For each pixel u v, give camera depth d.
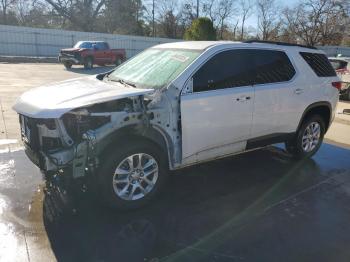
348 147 7.14
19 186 4.55
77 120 3.71
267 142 5.30
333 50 40.19
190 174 5.23
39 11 48.03
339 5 43.25
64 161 3.63
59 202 4.17
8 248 3.29
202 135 4.44
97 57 24.20
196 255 3.34
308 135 6.00
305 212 4.28
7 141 6.35
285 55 5.39
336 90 6.11
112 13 48.81
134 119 3.87
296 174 5.45
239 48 4.80
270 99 5.06
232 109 4.64
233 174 5.32
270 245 3.56
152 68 4.71
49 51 32.69
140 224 3.81
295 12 45.50
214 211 4.18
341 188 5.03
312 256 3.43
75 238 3.50
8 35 30.58
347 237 3.79
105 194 3.83
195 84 4.32
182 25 50.72
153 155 4.08
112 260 3.21
